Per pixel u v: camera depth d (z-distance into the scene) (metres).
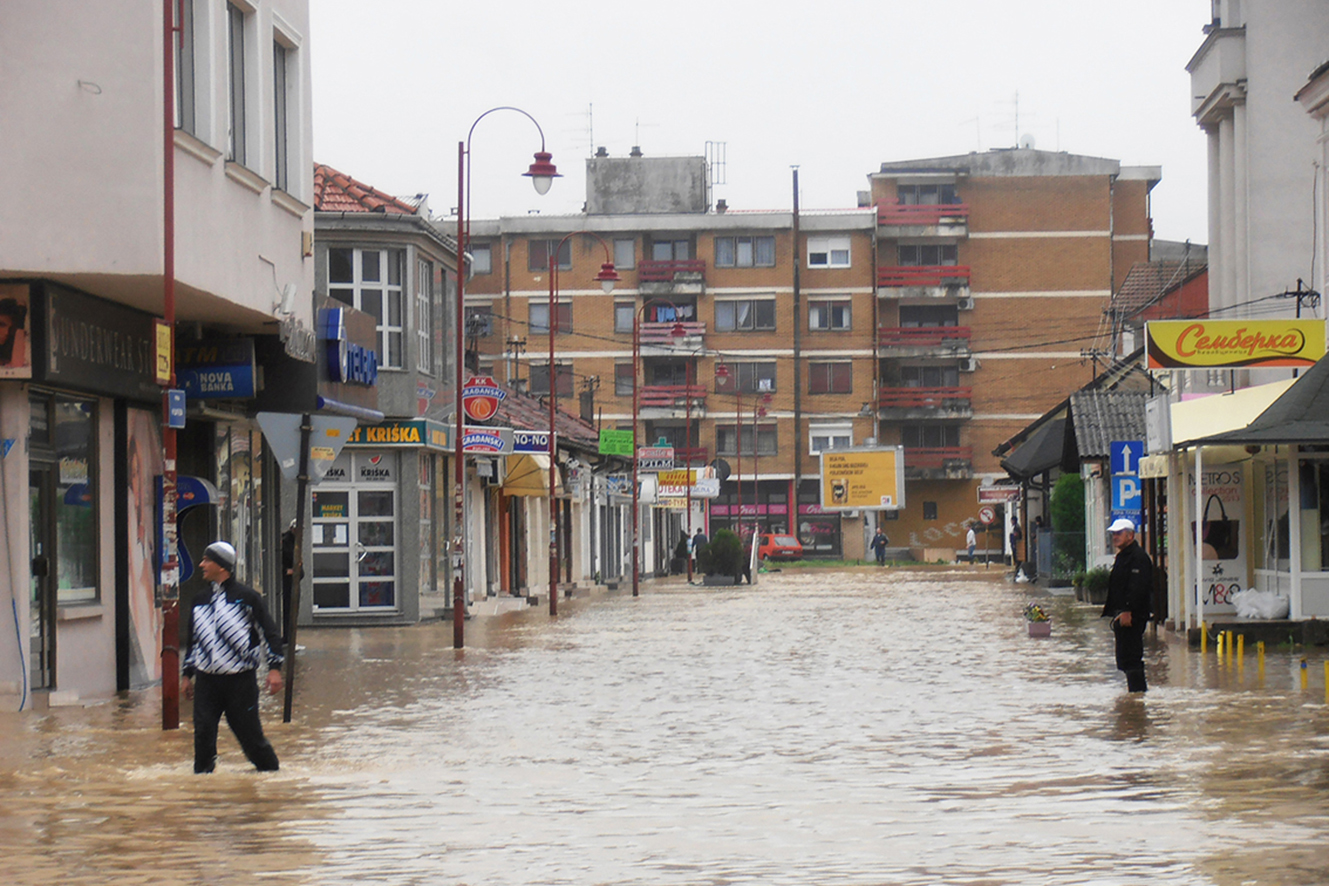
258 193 24.89
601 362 110.06
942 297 112.56
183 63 21.77
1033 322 113.19
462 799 12.84
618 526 80.19
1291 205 38.94
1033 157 113.50
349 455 39.88
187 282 21.38
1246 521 32.09
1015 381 113.44
